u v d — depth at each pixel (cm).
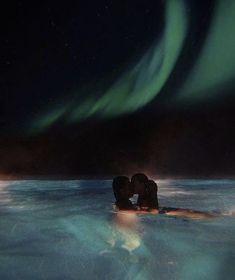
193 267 171
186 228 259
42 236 240
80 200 444
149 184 343
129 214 325
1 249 209
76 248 209
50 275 165
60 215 325
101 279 159
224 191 583
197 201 446
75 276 163
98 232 247
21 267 175
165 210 330
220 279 157
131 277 160
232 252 197
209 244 213
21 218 307
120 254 196
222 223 279
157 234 239
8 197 480
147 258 187
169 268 172
